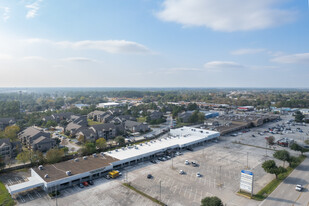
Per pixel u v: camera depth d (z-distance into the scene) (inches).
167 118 7106.3
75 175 2256.4
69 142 4133.9
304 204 1882.4
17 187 2011.6
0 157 2738.7
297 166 2780.5
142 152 3053.6
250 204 1881.2
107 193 2082.9
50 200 1953.7
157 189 2155.5
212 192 2096.5
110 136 4517.7
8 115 6318.9
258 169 2677.2
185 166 2775.6
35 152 3085.6
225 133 4658.0
